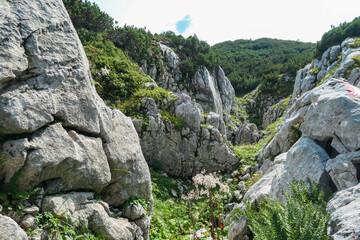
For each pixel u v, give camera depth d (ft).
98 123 15.60
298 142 22.88
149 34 96.02
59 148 12.63
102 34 66.95
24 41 12.87
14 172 11.28
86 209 13.73
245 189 34.91
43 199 12.19
